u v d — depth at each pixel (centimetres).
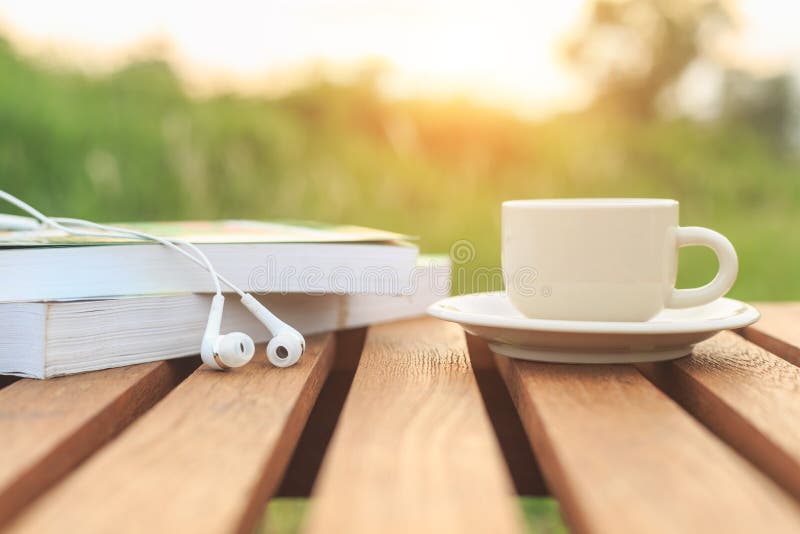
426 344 94
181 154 266
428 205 275
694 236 82
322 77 284
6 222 95
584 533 43
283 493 83
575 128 293
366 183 275
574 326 72
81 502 43
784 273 271
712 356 82
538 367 76
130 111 267
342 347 101
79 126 257
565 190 283
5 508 45
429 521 41
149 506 42
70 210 250
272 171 273
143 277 81
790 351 85
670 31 303
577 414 60
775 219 286
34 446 52
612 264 79
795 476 49
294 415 63
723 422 64
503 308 93
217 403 63
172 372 83
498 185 279
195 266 82
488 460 50
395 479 47
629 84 302
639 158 291
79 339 75
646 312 81
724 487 45
